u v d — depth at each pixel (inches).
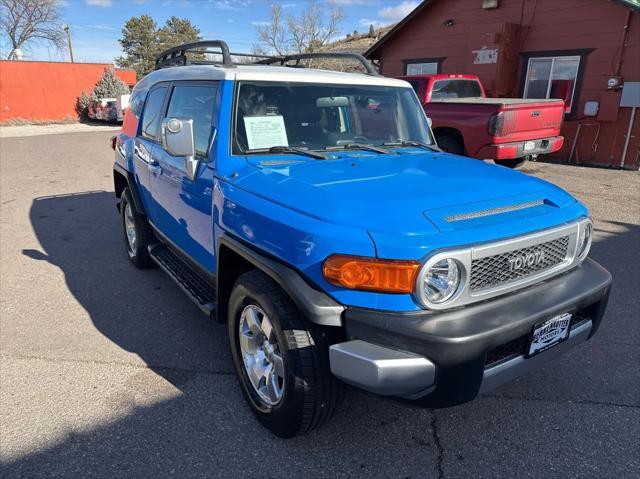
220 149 125.8
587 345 151.0
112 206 329.7
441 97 401.4
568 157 489.4
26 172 466.9
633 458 106.0
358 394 127.9
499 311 93.0
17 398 125.1
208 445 109.0
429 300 88.2
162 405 122.6
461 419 118.6
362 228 89.7
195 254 146.8
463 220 95.2
